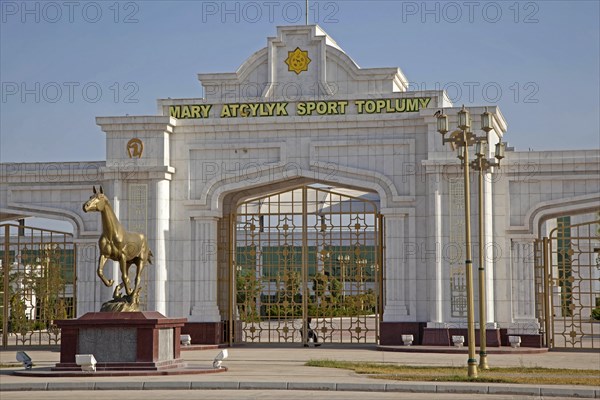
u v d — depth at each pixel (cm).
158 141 3356
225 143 3391
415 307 3241
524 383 1962
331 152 3334
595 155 3206
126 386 1945
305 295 3428
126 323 2217
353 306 3438
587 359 2806
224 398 1719
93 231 3394
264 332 4588
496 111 3197
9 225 3469
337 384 1916
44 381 2014
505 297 3228
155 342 2230
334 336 4428
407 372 2236
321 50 3369
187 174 3400
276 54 3400
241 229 4038
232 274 3497
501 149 2528
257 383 1934
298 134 3359
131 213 3350
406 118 3281
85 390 1936
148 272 3331
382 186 3297
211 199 3388
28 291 3516
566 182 3228
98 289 3375
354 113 3325
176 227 3394
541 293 3372
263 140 3378
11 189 3462
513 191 3259
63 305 3484
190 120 3403
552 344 3244
